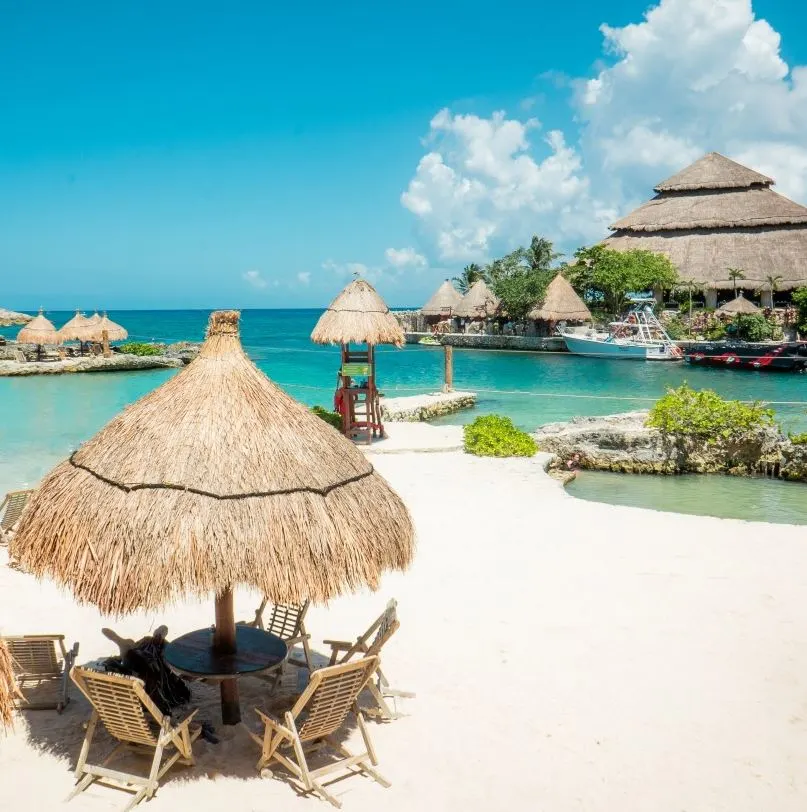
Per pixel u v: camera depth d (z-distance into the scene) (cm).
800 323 5469
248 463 488
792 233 6606
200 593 452
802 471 1634
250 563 457
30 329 4141
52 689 614
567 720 583
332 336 1719
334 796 488
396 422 2153
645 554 983
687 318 6212
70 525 477
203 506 465
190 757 505
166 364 4269
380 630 558
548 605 811
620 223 7269
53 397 2961
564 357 5388
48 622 760
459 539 1048
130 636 732
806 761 535
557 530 1093
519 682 643
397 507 547
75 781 500
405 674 656
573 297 6250
